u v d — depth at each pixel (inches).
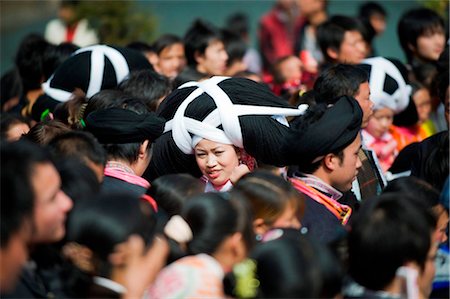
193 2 1283.2
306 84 602.5
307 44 833.5
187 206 301.1
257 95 399.2
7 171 276.2
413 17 612.4
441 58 454.6
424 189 351.6
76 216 281.4
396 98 500.7
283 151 367.9
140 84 455.5
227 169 397.7
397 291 290.4
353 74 433.7
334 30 602.9
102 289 279.4
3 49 1226.6
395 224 289.4
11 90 582.9
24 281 291.4
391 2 1198.3
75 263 282.0
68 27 874.8
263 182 325.4
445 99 447.5
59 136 348.5
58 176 293.6
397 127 537.6
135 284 279.4
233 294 275.3
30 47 571.5
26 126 458.9
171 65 660.1
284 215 322.7
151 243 285.1
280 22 952.3
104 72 480.1
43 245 295.4
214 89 399.2
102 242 276.7
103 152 347.9
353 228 295.7
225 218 295.0
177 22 1234.0
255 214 321.7
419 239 289.0
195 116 396.5
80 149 341.4
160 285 287.0
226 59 628.4
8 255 275.3
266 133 393.1
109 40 864.9
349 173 362.3
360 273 293.4
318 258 276.1
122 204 282.0
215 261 293.3
